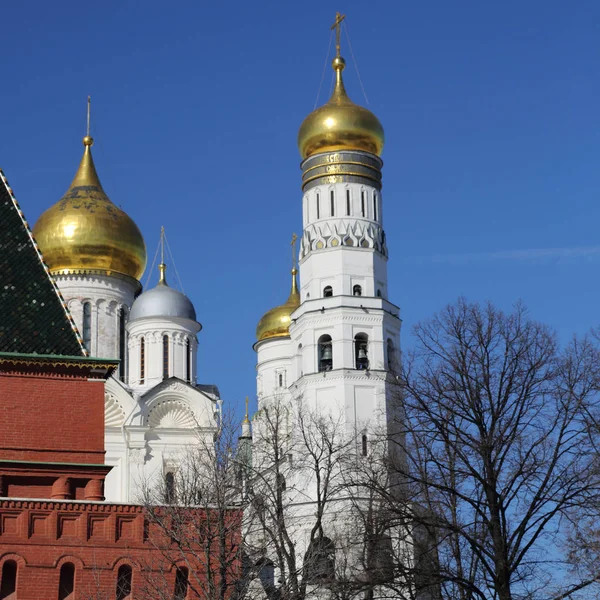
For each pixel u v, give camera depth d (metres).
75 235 139.38
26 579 61.41
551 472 71.12
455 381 74.12
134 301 139.88
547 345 74.31
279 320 153.38
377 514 85.62
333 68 142.00
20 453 66.00
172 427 123.25
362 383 129.00
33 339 67.88
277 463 85.56
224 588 61.28
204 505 64.75
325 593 75.19
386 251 137.75
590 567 69.62
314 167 137.62
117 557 62.72
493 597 70.19
